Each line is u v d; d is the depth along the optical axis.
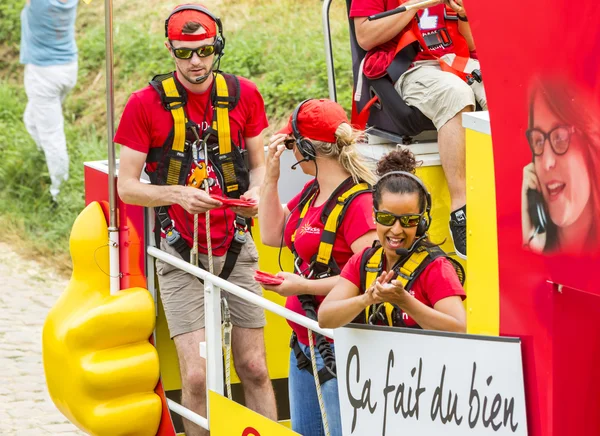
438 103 14.44
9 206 38.50
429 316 10.19
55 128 37.62
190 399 15.42
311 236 12.48
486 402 9.54
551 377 9.01
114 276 16.23
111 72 15.63
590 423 9.18
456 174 14.22
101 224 16.44
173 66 42.59
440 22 15.30
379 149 15.49
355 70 16.27
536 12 8.83
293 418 13.43
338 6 43.84
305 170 12.73
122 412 15.59
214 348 14.38
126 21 45.53
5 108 43.59
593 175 8.47
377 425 10.60
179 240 15.46
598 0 8.30
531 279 9.15
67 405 15.97
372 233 11.87
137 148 15.30
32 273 33.91
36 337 28.14
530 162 9.03
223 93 15.45
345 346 10.92
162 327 16.94
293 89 39.25
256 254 16.31
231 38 42.91
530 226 9.11
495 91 9.32
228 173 15.52
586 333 9.09
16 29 48.28
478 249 9.91
